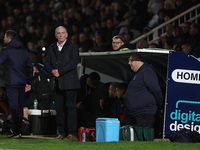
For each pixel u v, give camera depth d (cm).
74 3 6362
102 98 3253
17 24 6875
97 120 2491
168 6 4600
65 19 6016
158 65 3133
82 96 3288
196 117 2831
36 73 3475
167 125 2764
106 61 3434
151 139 2527
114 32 4878
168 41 4234
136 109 2719
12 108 2778
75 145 2228
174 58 2795
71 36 5581
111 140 2456
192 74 2828
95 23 5441
